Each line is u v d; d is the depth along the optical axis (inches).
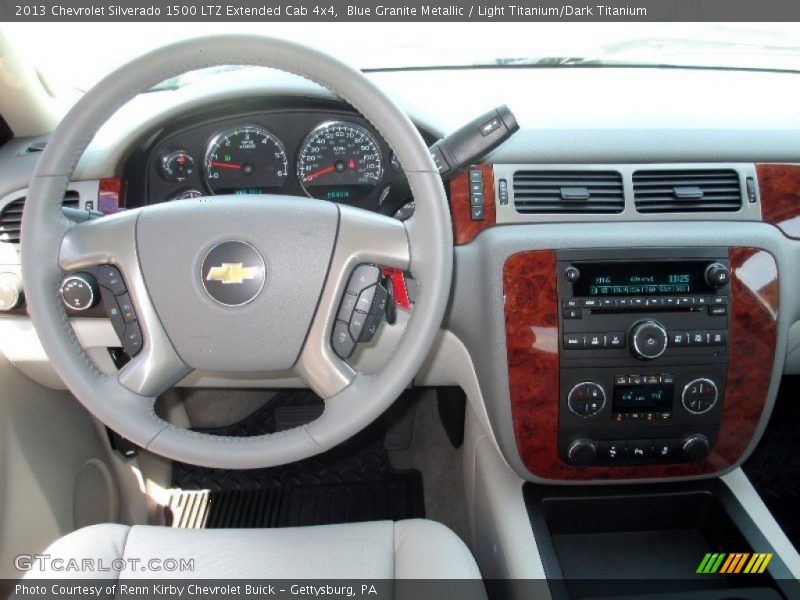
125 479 63.0
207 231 33.6
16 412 48.3
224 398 74.0
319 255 33.6
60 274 34.2
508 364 43.6
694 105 48.7
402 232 33.6
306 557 37.4
